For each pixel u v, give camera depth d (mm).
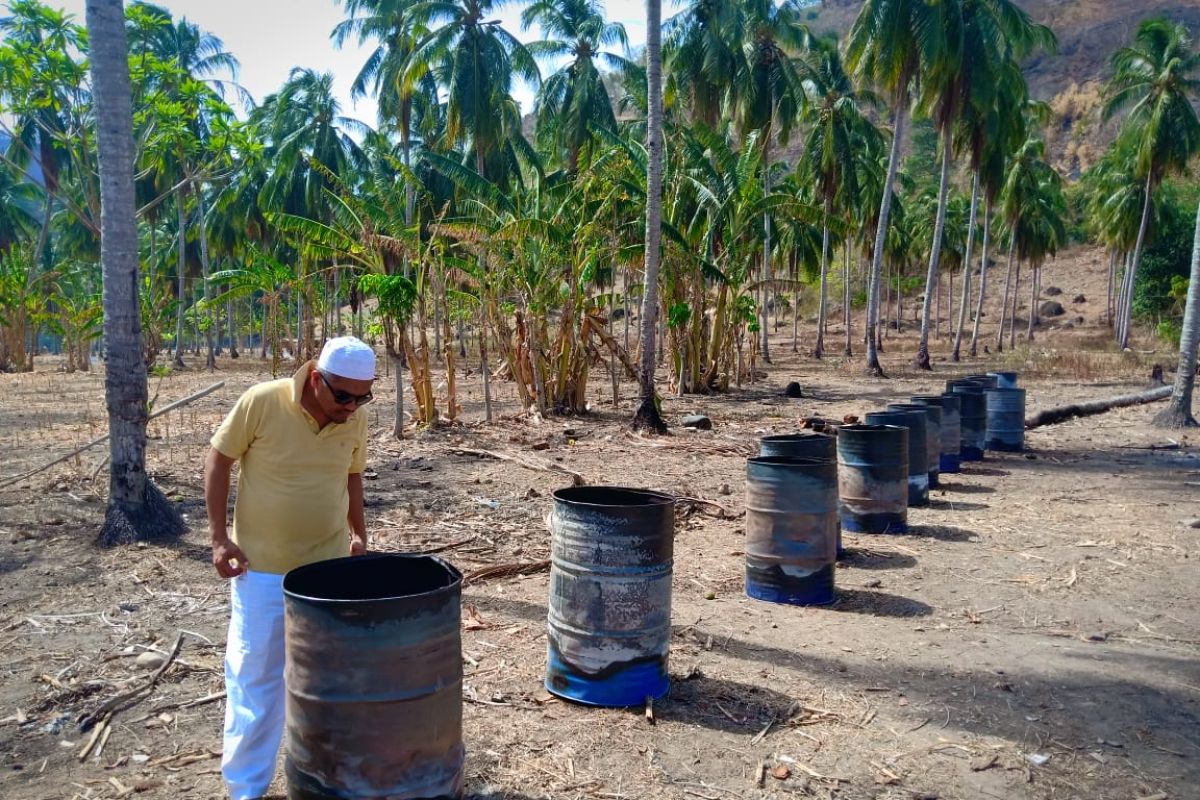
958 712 4797
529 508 9250
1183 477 11891
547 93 35188
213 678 5043
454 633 3361
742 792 3980
